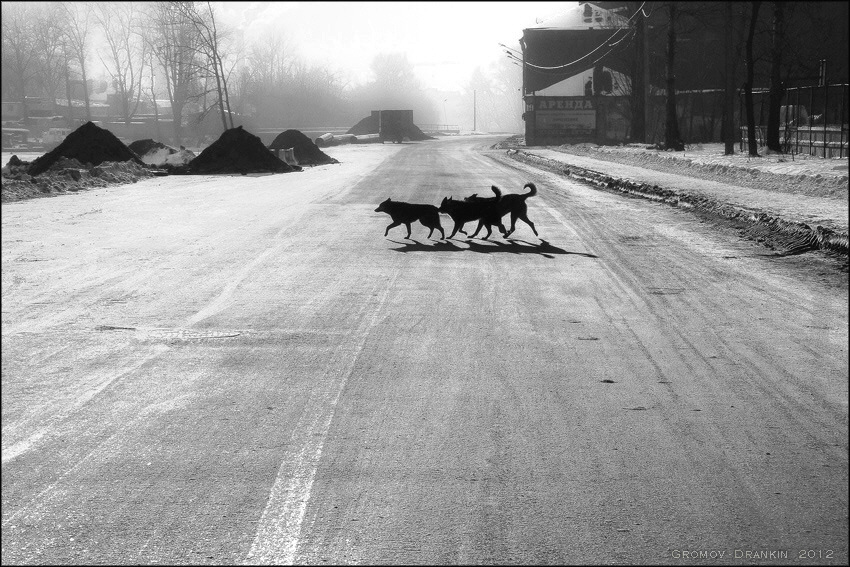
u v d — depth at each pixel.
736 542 4.05
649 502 4.53
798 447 5.34
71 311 9.55
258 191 26.12
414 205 15.20
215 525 4.29
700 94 62.97
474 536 4.14
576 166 37.00
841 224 15.14
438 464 5.10
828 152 33.97
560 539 4.11
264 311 9.53
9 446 5.45
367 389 6.68
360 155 59.91
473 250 14.08
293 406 6.26
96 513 4.45
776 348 7.86
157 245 14.60
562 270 12.14
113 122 102.50
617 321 8.98
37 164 32.59
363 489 4.74
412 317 9.22
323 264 12.69
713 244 14.77
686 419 5.91
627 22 60.97
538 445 5.42
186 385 6.80
